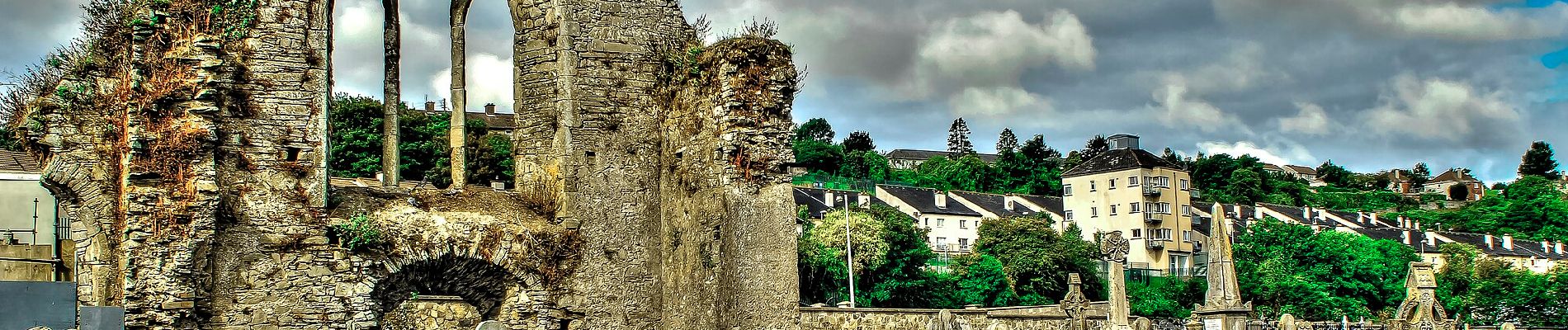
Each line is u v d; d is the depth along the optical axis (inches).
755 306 1203.2
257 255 1095.6
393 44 1216.2
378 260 1139.3
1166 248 4798.2
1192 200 5541.3
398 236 1153.4
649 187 1270.9
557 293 1216.2
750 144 1221.7
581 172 1238.9
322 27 1151.6
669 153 1257.4
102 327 990.4
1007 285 3452.3
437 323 1326.3
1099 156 5137.8
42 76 1083.3
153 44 1075.3
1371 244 3454.7
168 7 1083.3
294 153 1125.7
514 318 1206.3
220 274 1078.4
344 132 2556.6
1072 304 1845.5
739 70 1229.7
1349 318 3213.6
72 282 992.2
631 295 1242.6
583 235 1230.9
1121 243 1636.3
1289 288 3233.3
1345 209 6530.5
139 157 1050.7
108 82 1064.2
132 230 1039.6
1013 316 1279.5
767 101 1232.8
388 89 1214.9
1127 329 1359.5
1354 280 3326.8
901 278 3223.4
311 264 1112.2
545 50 1261.1
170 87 1066.7
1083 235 4997.5
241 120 1108.5
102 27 1081.4
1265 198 6166.3
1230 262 1499.8
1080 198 5054.1
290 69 1129.4
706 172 1210.0
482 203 1212.5
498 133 3464.6
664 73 1279.5
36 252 1439.5
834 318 1259.8
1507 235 4948.3
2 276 1341.0
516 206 1225.4
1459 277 3435.0
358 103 2625.5
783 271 1221.7
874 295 3147.1
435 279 1186.0
